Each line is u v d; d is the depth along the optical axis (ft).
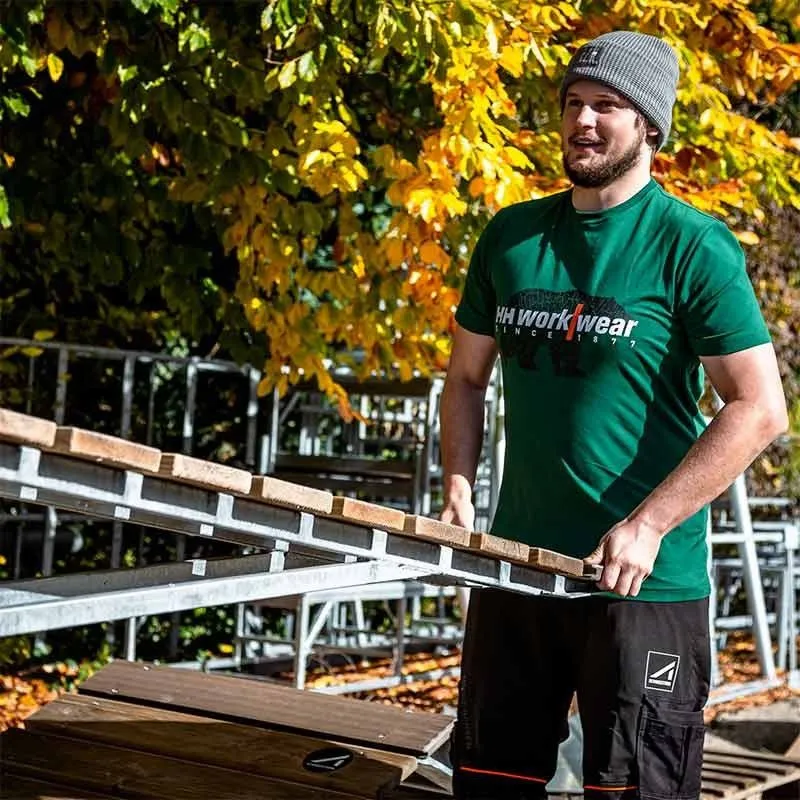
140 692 15.48
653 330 11.17
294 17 17.48
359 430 31.48
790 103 35.65
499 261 11.94
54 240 24.07
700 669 11.53
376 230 27.91
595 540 11.33
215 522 7.60
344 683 28.22
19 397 28.55
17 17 18.01
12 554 28.55
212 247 27.25
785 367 39.19
